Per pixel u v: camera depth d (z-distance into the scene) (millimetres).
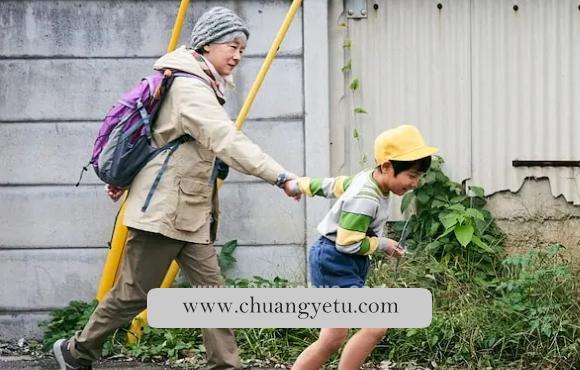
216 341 5176
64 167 6840
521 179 7152
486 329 6254
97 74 6836
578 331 6168
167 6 6844
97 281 6898
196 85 4961
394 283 6578
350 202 4848
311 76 6891
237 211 6922
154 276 5086
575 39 7121
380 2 7086
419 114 7121
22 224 6848
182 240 5039
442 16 7102
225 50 5141
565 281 6398
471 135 7133
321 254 5008
